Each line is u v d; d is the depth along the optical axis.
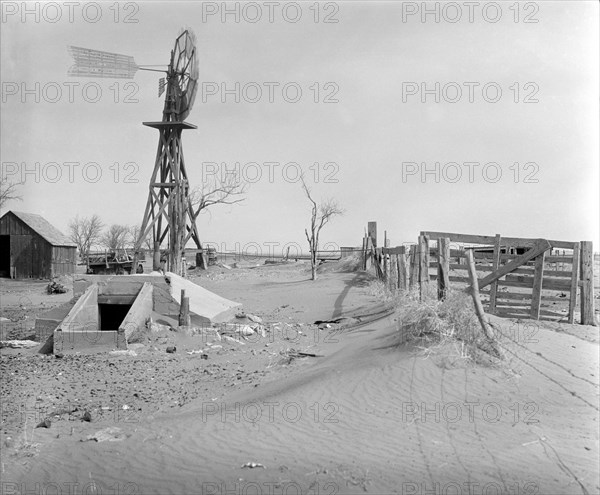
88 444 11.50
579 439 10.37
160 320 25.84
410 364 14.41
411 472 9.32
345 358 17.19
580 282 22.56
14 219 57.59
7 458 10.85
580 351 15.56
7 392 16.39
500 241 23.56
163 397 15.93
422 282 20.59
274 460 10.16
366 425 11.50
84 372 19.17
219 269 61.91
